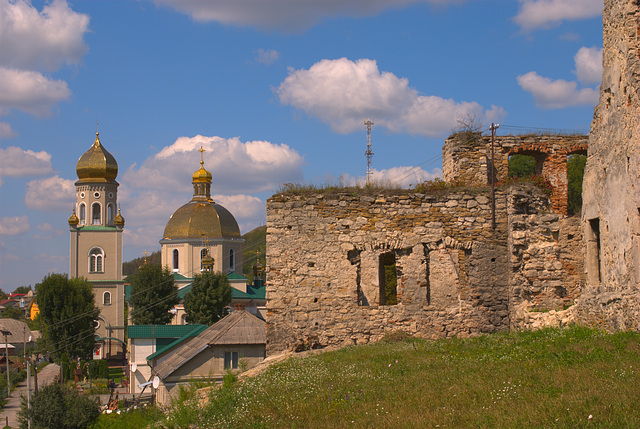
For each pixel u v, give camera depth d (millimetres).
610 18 18375
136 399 39094
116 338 88812
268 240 21125
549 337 17453
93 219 100188
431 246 21172
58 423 34156
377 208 21266
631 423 9305
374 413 11945
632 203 16594
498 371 13797
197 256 88000
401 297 20953
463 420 10750
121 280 98125
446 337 20750
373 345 19562
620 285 17328
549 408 10508
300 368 16938
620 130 17484
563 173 22359
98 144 103000
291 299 20875
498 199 21406
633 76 16719
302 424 12281
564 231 20969
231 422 13398
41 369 74375
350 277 20922
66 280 78188
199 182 94500
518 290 20859
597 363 13219
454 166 22688
